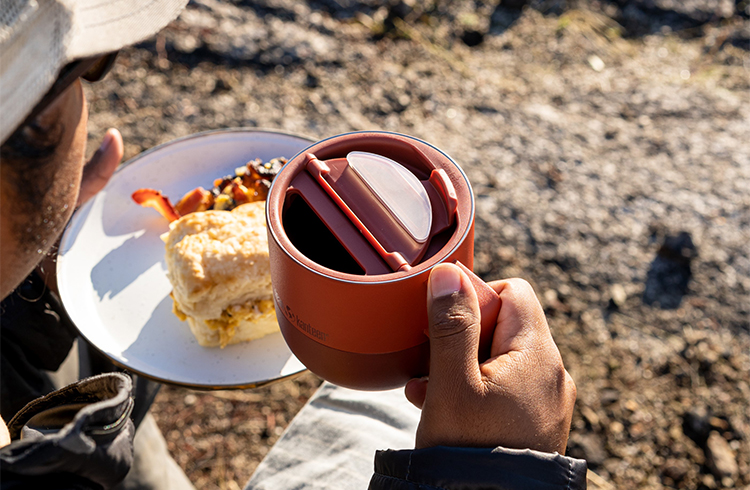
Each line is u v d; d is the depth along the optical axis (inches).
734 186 99.7
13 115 16.7
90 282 43.8
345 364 27.2
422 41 117.0
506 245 91.3
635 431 78.0
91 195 45.3
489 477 26.4
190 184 50.8
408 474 27.9
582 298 87.7
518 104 109.3
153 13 20.9
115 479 24.6
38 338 42.8
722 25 124.7
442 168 26.6
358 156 26.1
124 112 99.6
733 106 111.0
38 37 16.8
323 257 27.4
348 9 119.4
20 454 20.1
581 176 99.7
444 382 26.1
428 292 24.5
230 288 40.7
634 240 93.3
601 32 123.1
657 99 111.6
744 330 86.4
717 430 78.4
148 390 49.8
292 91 106.3
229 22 112.4
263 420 78.6
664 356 83.5
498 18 123.3
